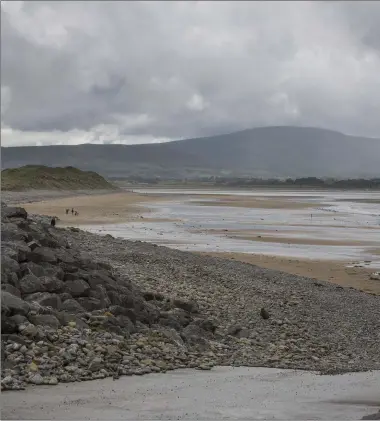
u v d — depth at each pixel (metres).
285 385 13.77
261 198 191.25
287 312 25.06
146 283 25.56
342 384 14.05
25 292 17.45
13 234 20.83
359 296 31.20
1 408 10.78
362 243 60.53
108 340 16.00
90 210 109.00
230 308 24.11
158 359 15.91
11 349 13.88
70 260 20.48
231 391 12.87
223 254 48.75
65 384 12.89
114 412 10.73
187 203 147.00
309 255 50.34
